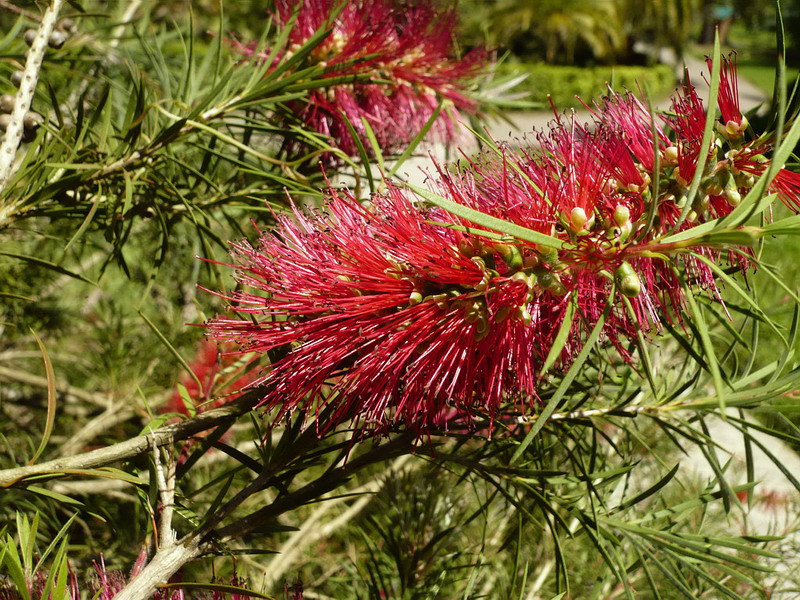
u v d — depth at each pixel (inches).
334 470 10.4
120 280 25.3
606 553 10.2
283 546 19.4
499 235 9.0
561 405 11.5
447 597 14.5
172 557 9.9
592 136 9.8
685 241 8.4
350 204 10.2
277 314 10.2
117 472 10.0
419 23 15.5
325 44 14.6
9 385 24.7
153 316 24.7
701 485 18.2
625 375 11.2
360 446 18.4
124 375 22.6
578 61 161.2
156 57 17.1
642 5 161.0
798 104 9.3
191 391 18.3
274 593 16.8
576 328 9.8
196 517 10.8
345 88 15.1
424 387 9.7
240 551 10.2
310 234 10.2
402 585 13.6
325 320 9.8
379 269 9.8
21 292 22.0
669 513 10.9
